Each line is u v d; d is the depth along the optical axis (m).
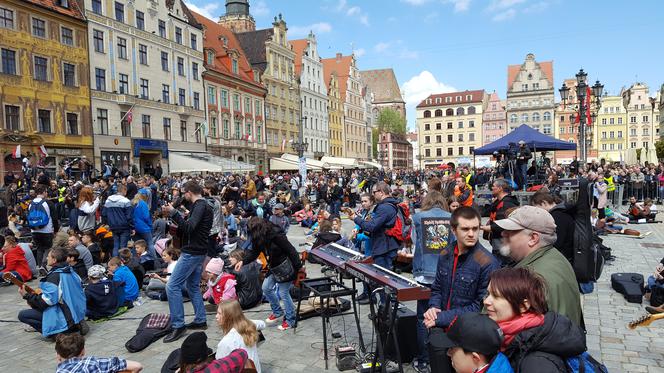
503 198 6.42
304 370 5.11
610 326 6.09
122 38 37.16
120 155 36.81
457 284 3.70
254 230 6.19
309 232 15.71
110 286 7.32
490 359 2.14
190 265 6.14
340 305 6.84
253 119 55.50
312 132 70.94
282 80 62.22
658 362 4.99
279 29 61.84
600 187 14.09
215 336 6.28
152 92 40.09
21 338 6.55
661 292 6.71
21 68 29.53
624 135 97.94
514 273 2.34
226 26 73.62
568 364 2.15
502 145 17.78
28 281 9.96
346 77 85.88
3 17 28.52
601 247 9.42
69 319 6.33
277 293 7.14
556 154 90.81
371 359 5.01
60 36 32.16
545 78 94.00
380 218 6.52
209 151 47.34
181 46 43.66
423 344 4.74
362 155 92.25
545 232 2.92
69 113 32.81
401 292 3.78
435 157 111.06
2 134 28.08
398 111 130.50
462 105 108.50
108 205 10.41
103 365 4.24
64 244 8.22
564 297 2.69
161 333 6.20
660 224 15.72
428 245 5.61
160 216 13.48
